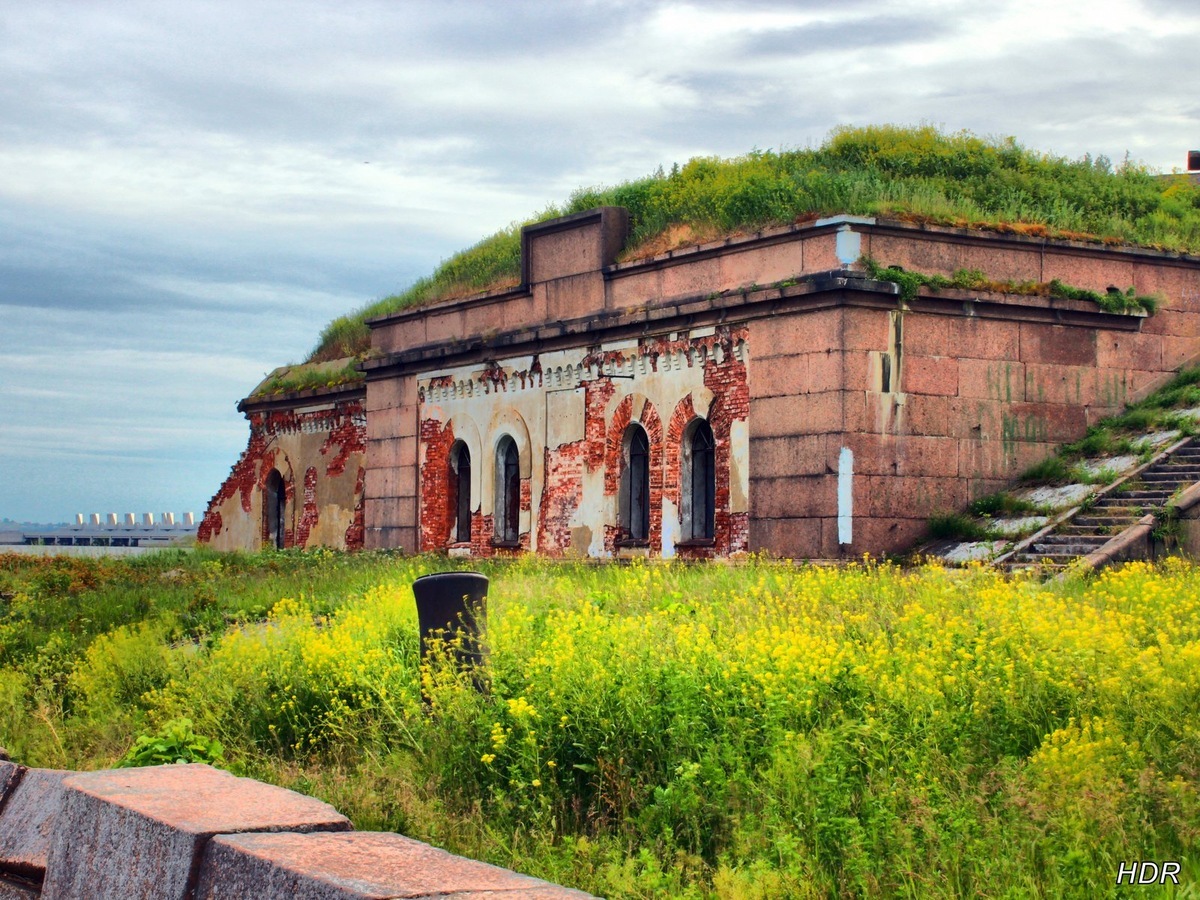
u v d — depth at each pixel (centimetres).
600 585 1791
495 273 2875
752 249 2127
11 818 734
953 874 715
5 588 2548
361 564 2620
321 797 997
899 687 912
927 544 1950
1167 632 1115
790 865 752
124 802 599
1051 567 1703
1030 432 2089
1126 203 2545
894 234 2011
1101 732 816
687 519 2223
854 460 1938
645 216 2466
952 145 2575
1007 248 2105
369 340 3388
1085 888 686
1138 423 2114
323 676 1260
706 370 2177
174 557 3105
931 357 2011
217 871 540
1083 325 2150
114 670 1511
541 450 2558
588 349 2439
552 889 490
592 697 986
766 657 999
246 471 3703
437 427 2875
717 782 858
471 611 1188
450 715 1069
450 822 924
